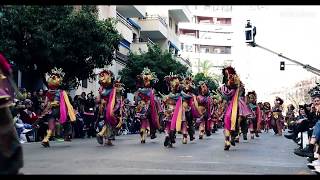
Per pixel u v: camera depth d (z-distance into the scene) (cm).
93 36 2156
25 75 2488
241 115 1393
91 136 2081
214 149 1389
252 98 2156
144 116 1589
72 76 2272
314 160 1041
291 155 1268
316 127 1056
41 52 1998
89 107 2072
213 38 9512
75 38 2094
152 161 994
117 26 3584
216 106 2509
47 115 1403
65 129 1664
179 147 1439
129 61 3569
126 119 2477
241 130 1886
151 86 1634
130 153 1185
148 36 4869
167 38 5000
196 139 1909
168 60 3609
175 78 1534
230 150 1366
